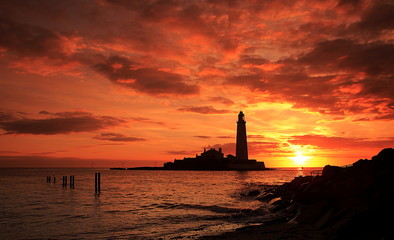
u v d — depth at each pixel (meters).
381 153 25.81
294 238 16.89
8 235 22.12
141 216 29.94
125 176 159.12
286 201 30.33
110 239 20.31
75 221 27.56
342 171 26.75
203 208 34.88
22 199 47.78
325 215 19.80
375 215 16.53
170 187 76.31
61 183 92.38
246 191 62.59
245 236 18.59
